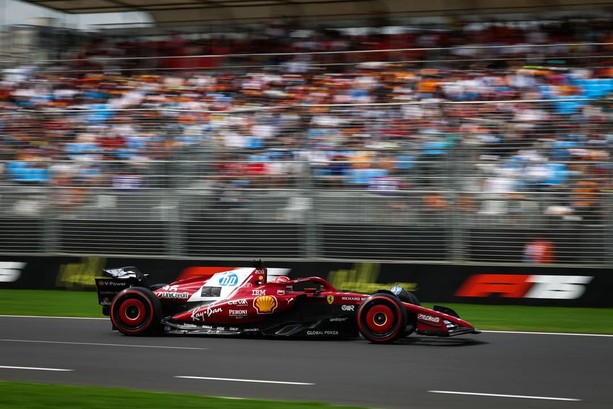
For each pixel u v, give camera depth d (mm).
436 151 61469
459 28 82062
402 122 64688
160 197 66938
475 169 60531
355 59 82312
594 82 70938
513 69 74875
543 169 59062
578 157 59250
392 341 42000
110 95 85188
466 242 59719
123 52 90250
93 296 64688
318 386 31422
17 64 91188
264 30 88500
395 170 62125
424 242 60656
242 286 45250
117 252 67625
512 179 59344
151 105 82938
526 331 46938
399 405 28141
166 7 89625
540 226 58250
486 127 62188
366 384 31734
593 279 56375
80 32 93250
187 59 86938
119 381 32812
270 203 64438
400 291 43438
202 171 66500
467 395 29609
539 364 36000
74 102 85562
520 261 58625
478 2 81625
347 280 61875
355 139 64812
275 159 65688
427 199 60750
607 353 39094
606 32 76062
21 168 70875
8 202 70250
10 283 69500
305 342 42625
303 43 85625
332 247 62812
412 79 77562
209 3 87250
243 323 44219
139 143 69688
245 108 75062
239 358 37781
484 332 46594
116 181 68125
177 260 65938
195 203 66188
